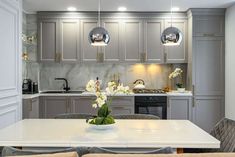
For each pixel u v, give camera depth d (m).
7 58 4.02
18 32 4.45
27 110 4.77
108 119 2.46
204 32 5.37
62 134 2.29
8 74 4.05
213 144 2.03
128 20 5.57
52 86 5.93
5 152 1.62
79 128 2.54
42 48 5.58
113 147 2.03
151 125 2.70
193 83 5.38
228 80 5.23
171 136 2.21
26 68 5.77
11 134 2.28
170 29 3.41
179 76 5.86
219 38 5.39
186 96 5.34
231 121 2.54
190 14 5.37
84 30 5.57
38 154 1.56
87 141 2.05
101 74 5.93
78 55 5.57
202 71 5.39
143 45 5.57
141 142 2.03
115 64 5.91
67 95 5.33
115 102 5.31
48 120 3.01
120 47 5.57
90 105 5.35
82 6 5.13
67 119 3.08
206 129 5.41
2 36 3.83
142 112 5.34
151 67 5.91
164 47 5.58
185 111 5.36
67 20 5.57
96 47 5.58
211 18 5.38
